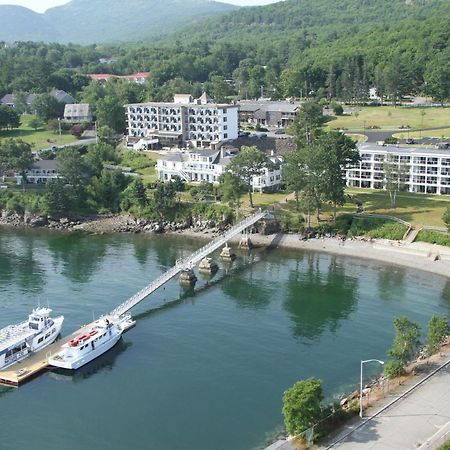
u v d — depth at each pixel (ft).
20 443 321.32
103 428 332.19
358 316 456.45
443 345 374.63
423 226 607.37
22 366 394.32
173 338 432.25
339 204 642.63
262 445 311.06
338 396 345.10
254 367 388.16
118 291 515.09
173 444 316.19
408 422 297.12
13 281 540.52
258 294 507.71
